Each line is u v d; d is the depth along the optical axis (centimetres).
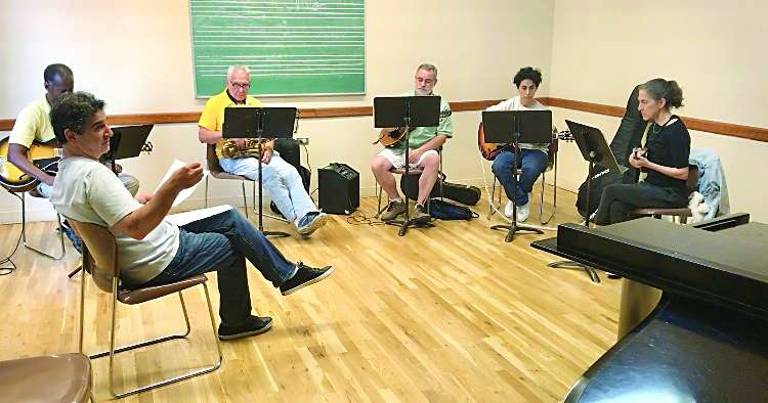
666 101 344
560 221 465
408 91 524
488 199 530
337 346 272
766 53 376
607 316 301
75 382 156
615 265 129
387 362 258
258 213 450
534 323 294
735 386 107
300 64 496
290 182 420
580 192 441
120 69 457
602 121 513
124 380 244
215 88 480
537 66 564
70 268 365
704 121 421
